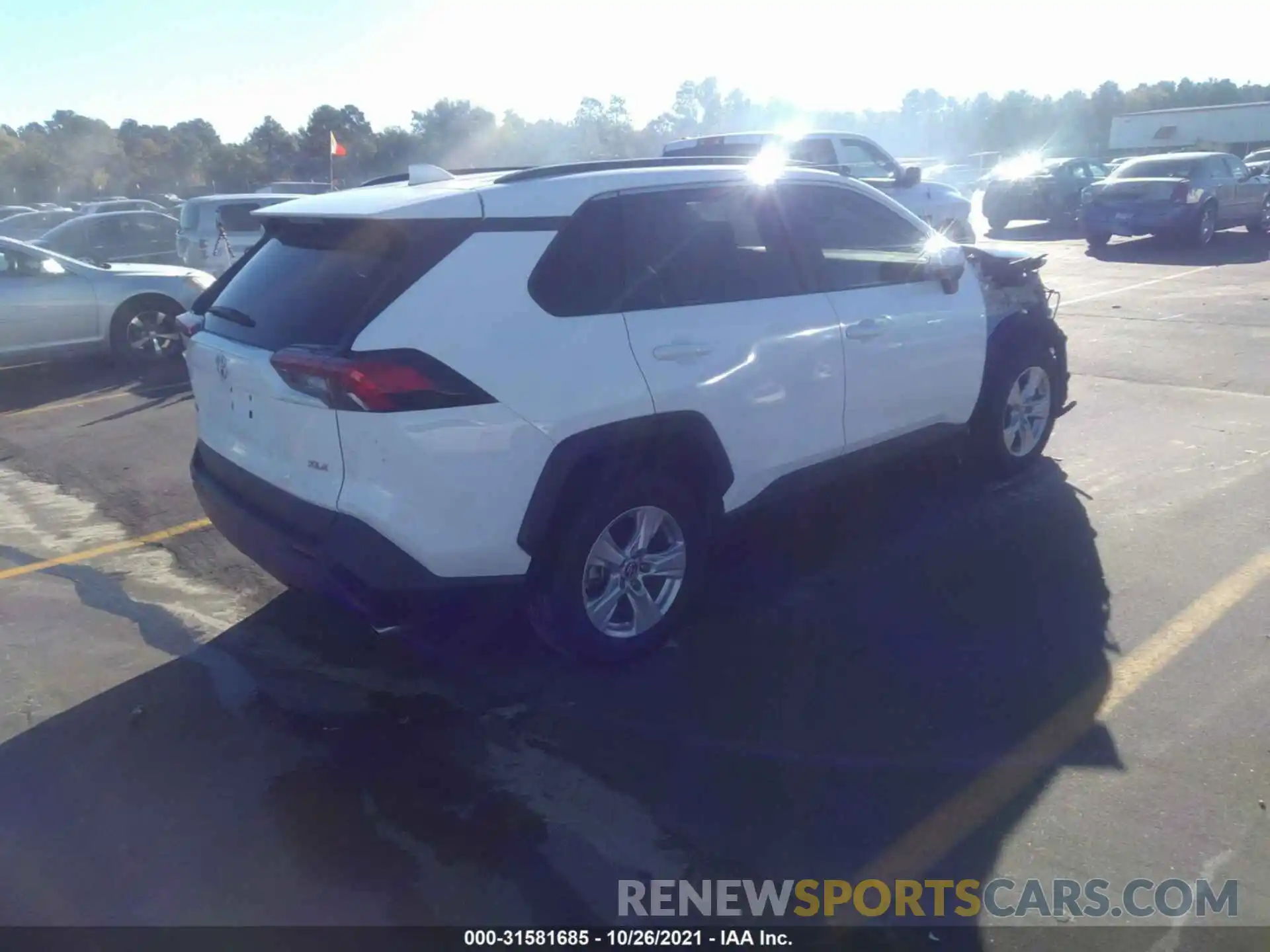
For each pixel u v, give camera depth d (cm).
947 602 495
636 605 449
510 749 396
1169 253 1798
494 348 388
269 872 335
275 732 415
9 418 937
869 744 389
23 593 551
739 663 449
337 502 386
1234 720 394
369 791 375
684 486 453
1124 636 458
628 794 366
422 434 374
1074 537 562
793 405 484
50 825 362
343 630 498
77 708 437
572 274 416
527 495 399
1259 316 1122
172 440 836
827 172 536
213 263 1548
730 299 464
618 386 415
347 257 405
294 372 384
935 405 571
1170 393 834
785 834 343
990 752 381
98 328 1119
